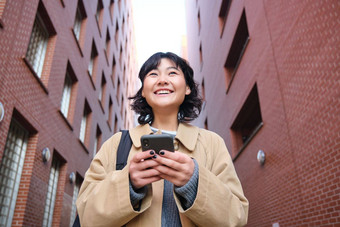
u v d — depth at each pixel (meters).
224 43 11.68
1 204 5.39
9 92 5.23
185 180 1.00
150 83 1.45
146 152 0.97
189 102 1.74
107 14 16.69
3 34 4.93
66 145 9.05
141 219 1.08
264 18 7.12
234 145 10.69
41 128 6.91
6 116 5.09
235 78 10.18
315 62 4.55
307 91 4.85
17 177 6.06
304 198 5.00
